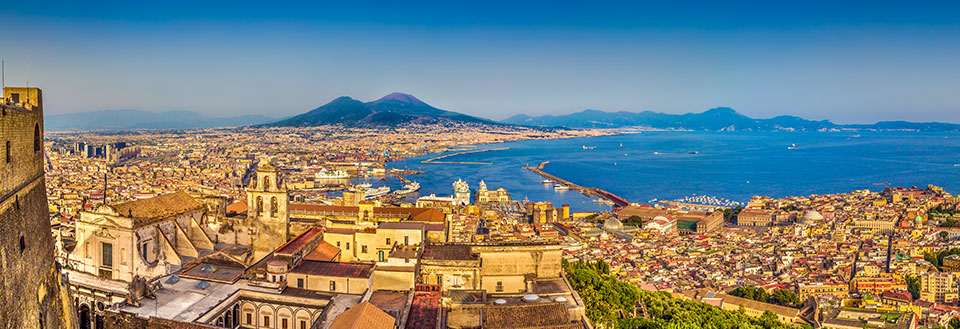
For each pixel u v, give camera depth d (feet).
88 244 510.17
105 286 478.59
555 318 409.69
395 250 513.04
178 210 570.87
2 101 247.91
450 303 418.92
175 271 512.63
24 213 233.96
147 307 434.30
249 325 467.93
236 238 605.73
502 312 411.95
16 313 217.15
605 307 563.48
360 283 469.16
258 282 480.64
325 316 421.59
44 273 262.67
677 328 583.99
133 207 525.75
